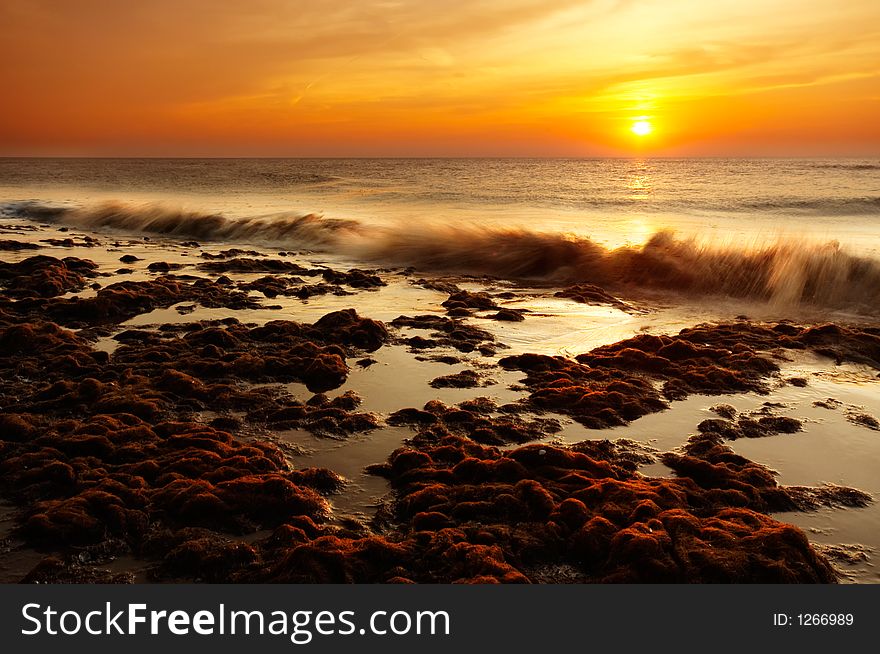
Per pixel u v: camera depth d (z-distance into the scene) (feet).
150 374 28.76
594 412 25.50
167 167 372.58
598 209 111.96
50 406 24.91
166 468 20.03
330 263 65.62
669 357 32.37
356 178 223.30
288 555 15.84
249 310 42.50
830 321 43.45
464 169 332.60
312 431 23.95
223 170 310.65
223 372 29.32
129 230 90.63
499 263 61.77
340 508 18.86
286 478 19.71
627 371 30.66
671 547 15.99
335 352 32.81
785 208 111.24
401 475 20.36
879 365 32.30
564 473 19.69
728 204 117.08
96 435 21.75
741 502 18.88
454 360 32.30
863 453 22.75
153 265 57.11
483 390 28.30
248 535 17.47
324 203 124.77
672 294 51.72
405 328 38.24
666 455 22.22
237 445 22.29
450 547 16.20
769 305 47.83
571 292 49.67
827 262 49.96
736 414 25.99
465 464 20.08
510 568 15.34
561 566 15.99
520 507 17.79
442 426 24.23
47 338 32.96
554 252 60.44
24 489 19.10
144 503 18.29
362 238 73.67
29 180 211.82
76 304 39.47
